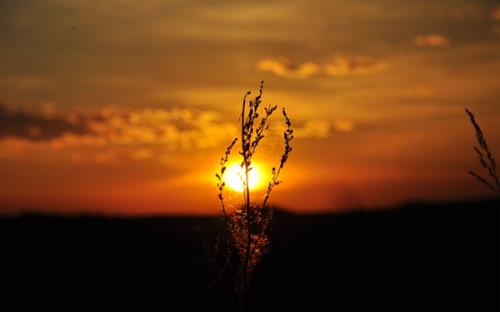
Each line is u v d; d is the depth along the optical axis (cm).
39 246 2045
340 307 1336
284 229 2062
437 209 2105
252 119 559
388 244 1794
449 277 1551
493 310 1293
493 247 1733
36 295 1520
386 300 1388
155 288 1480
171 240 2056
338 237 1861
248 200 565
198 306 1148
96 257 1911
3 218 2502
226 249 642
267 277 1405
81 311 1370
